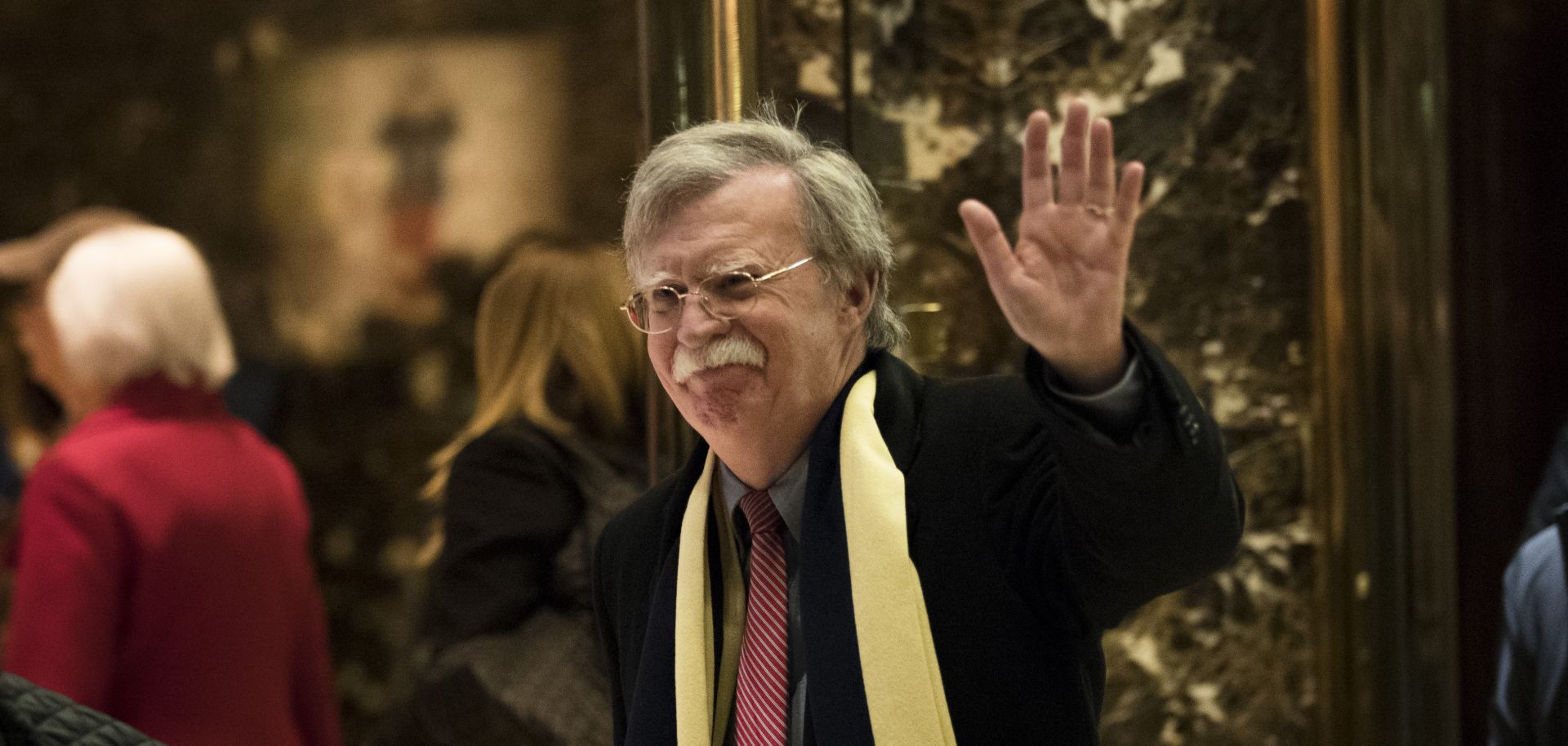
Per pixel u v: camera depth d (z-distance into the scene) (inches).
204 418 128.2
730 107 107.7
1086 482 64.7
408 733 114.1
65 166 265.9
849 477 75.8
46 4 271.0
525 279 117.9
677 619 80.0
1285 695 122.1
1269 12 122.0
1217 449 64.4
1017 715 73.4
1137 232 122.6
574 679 110.2
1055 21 123.4
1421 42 124.0
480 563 112.3
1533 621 105.0
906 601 73.2
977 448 77.8
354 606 247.3
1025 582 74.6
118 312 124.2
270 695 129.0
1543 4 186.1
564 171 242.8
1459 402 186.1
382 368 250.4
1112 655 122.6
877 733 71.6
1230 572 122.3
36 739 70.7
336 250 253.8
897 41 120.3
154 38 263.3
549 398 115.6
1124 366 64.4
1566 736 101.8
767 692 77.2
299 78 255.4
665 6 109.0
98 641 117.0
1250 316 122.3
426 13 248.7
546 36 243.0
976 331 122.3
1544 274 186.2
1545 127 185.9
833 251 76.6
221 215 258.8
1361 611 120.9
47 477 119.6
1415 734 122.1
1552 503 112.7
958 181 123.1
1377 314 121.4
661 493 90.5
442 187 249.3
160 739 120.0
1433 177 124.9
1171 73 122.6
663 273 75.7
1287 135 122.3
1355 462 121.0
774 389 75.7
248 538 126.8
